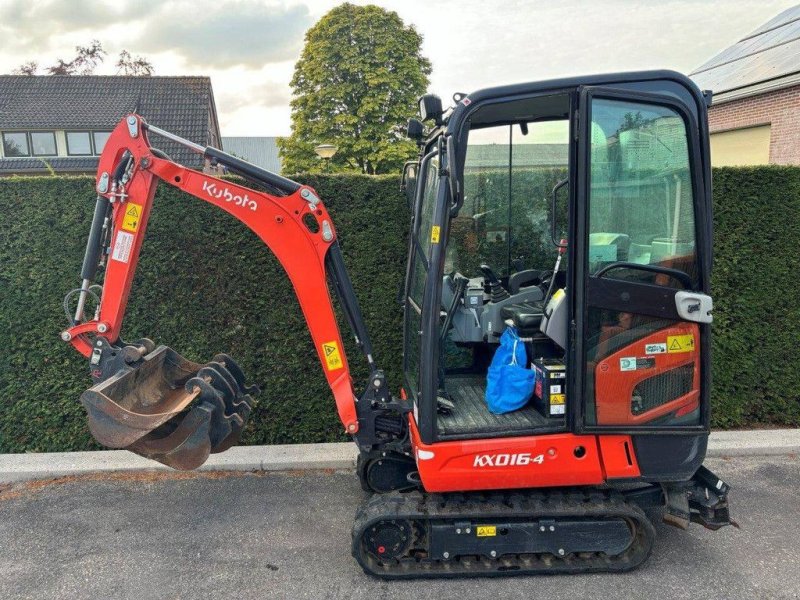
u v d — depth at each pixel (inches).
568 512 126.4
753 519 154.5
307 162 904.3
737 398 210.5
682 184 122.5
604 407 123.1
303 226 141.9
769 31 610.5
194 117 932.0
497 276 176.2
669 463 127.1
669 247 123.8
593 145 119.5
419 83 924.6
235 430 141.5
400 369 203.0
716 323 205.9
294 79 963.3
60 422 200.4
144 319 196.7
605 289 120.6
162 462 133.4
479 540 127.6
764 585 127.3
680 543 144.0
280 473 186.4
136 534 151.8
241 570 135.8
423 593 126.9
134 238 142.2
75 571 135.9
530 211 176.1
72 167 904.3
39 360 197.0
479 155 171.5
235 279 197.6
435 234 120.9
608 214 121.3
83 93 967.6
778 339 208.5
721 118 553.6
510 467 124.3
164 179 141.3
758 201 201.6
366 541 130.4
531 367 137.0
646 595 124.7
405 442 146.1
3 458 193.9
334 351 145.2
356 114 904.3
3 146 917.8
